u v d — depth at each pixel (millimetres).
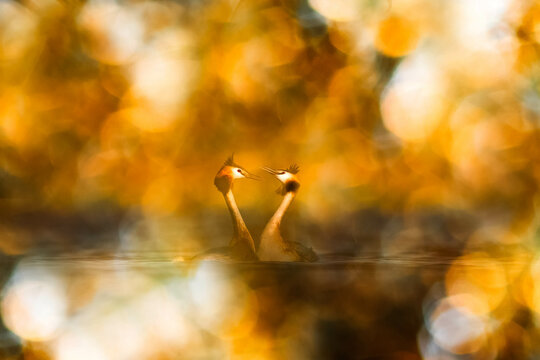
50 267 29453
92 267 29438
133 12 32406
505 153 32125
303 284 28953
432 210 32000
